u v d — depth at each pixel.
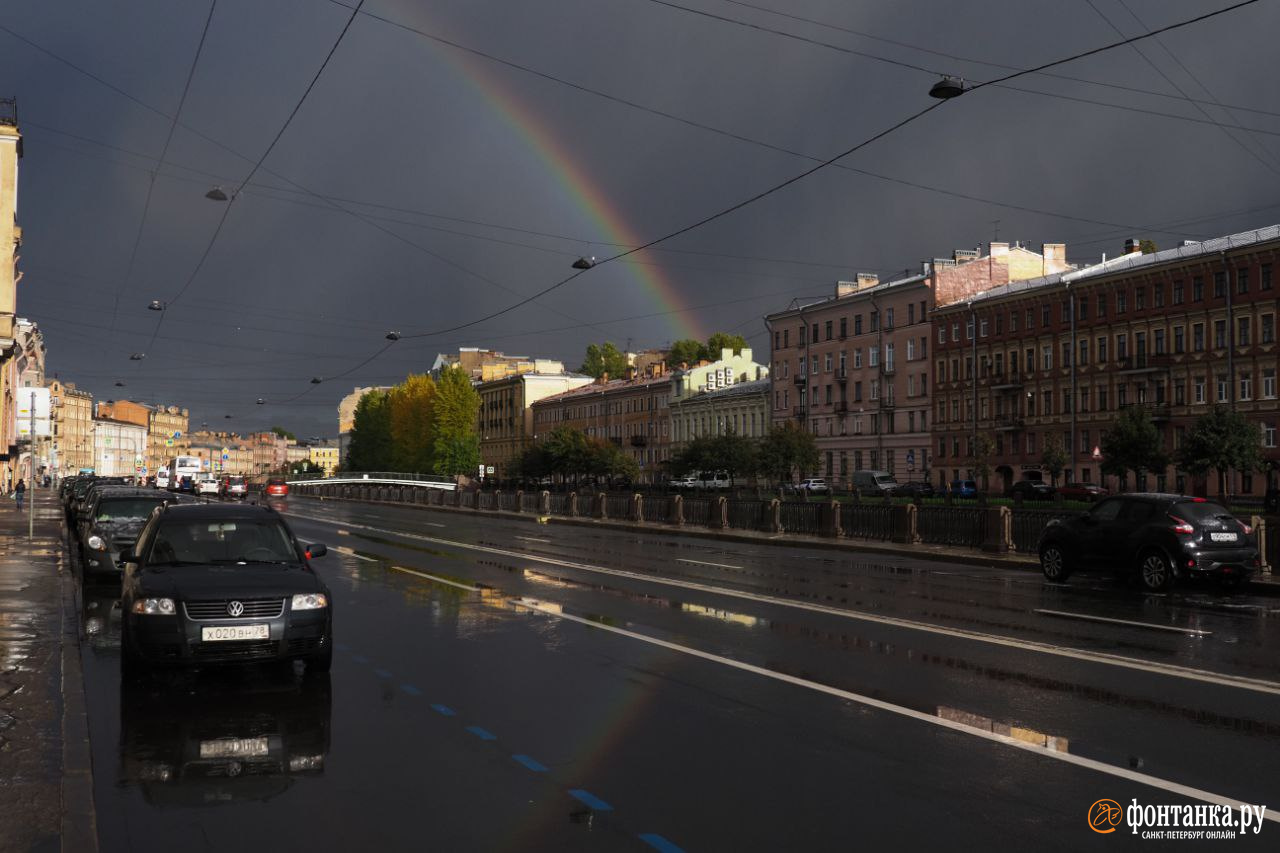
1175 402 58.56
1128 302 61.81
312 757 6.58
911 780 5.99
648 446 101.81
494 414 131.75
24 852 4.74
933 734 7.02
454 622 12.48
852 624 12.20
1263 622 12.67
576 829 5.23
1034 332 67.81
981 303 71.31
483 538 30.39
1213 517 16.02
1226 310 55.56
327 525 38.31
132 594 8.94
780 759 6.44
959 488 62.69
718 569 19.95
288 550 10.09
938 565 21.70
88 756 6.41
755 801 5.64
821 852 4.91
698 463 74.81
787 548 27.86
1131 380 61.41
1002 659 9.84
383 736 7.08
